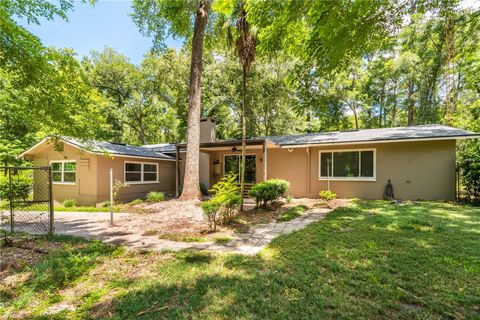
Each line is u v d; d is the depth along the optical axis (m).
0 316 2.32
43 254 4.05
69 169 11.24
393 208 7.43
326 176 10.98
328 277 2.92
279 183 8.43
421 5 3.39
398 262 3.30
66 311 2.39
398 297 2.45
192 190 9.55
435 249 3.77
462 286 2.66
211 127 13.87
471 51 6.94
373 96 21.92
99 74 23.33
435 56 14.88
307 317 2.16
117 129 23.77
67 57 5.37
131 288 2.80
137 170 12.32
